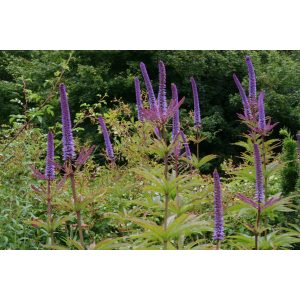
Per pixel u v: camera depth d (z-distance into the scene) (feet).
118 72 59.62
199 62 56.44
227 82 61.36
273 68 61.26
